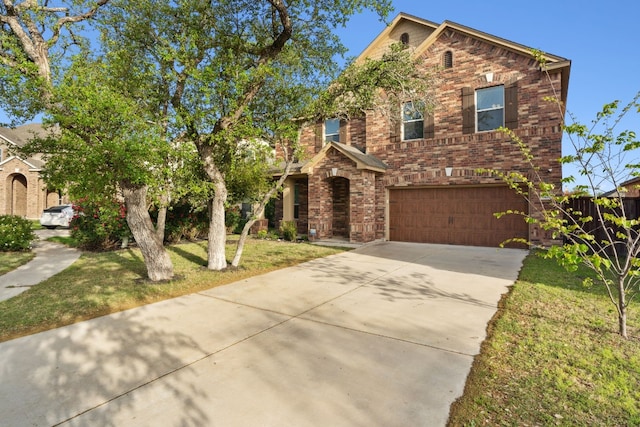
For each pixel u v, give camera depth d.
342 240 13.67
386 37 14.89
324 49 8.67
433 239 12.87
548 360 3.65
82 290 6.44
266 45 8.10
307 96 8.26
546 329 4.48
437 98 12.49
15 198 26.33
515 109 11.38
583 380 3.27
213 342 4.20
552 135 10.80
